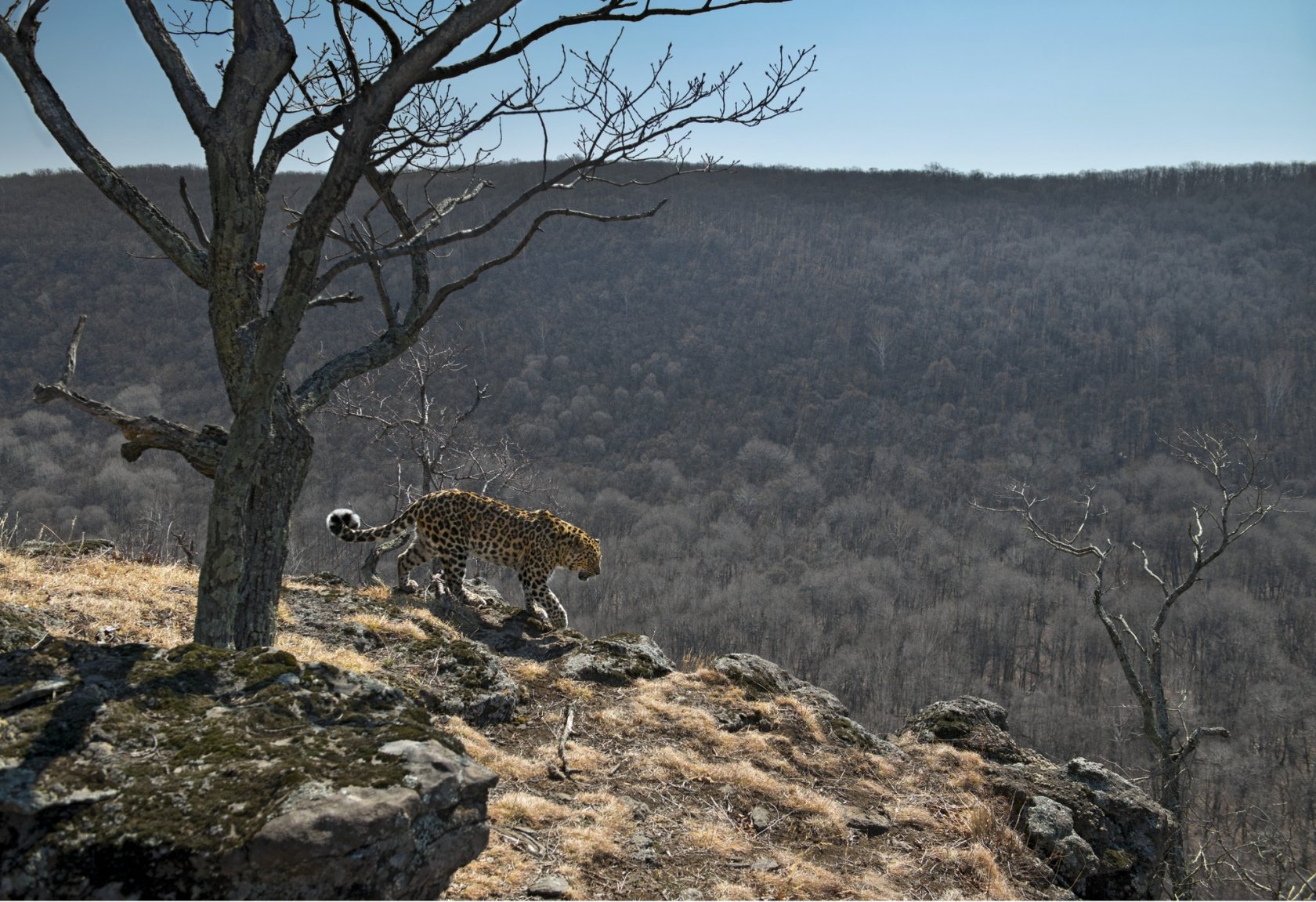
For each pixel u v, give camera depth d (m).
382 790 3.21
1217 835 12.39
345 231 6.70
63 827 2.99
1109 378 135.75
